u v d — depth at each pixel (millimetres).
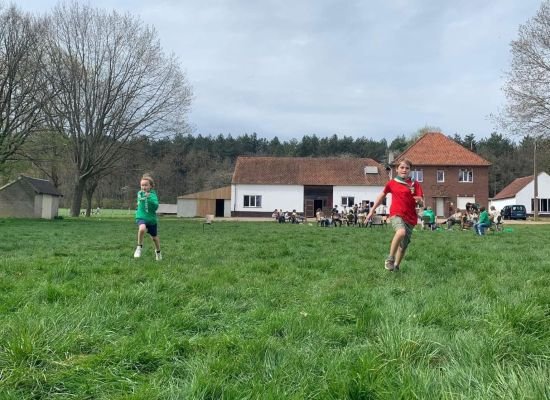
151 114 47625
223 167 116312
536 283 6570
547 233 22859
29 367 3201
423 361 3262
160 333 4027
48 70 40375
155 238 9977
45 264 8609
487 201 56625
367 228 28438
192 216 63781
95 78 45094
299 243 14711
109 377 3125
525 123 36969
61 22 42594
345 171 60125
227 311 5086
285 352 3545
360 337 4051
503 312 4281
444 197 57000
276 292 6059
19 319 4188
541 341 3658
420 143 59062
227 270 7988
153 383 2984
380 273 7840
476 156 57625
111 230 22953
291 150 129125
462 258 10211
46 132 39656
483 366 3012
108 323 4363
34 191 51062
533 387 2566
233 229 24938
